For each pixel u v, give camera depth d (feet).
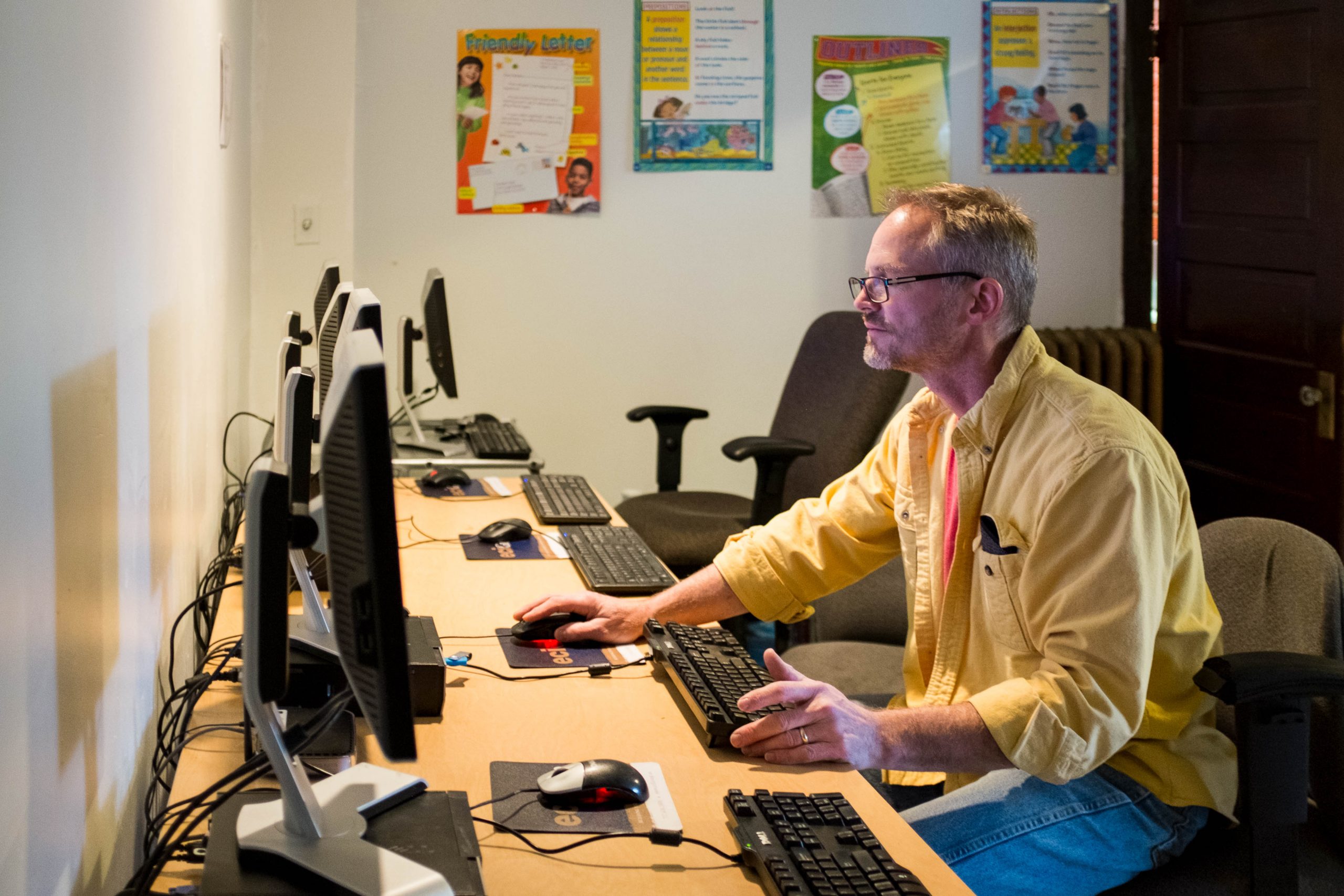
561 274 12.33
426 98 11.90
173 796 3.67
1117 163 13.03
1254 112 11.35
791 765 4.14
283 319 10.94
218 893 2.84
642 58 12.12
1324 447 10.67
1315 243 10.64
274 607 2.95
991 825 4.66
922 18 12.51
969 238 4.99
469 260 12.17
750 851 3.40
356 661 2.83
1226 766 5.04
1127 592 4.46
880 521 5.88
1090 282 13.21
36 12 2.81
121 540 3.88
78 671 3.23
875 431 9.48
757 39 12.26
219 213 7.73
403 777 3.50
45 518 2.87
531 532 7.10
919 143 12.66
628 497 12.63
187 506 5.80
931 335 5.10
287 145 10.80
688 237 12.46
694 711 4.48
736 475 12.96
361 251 11.99
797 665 6.98
